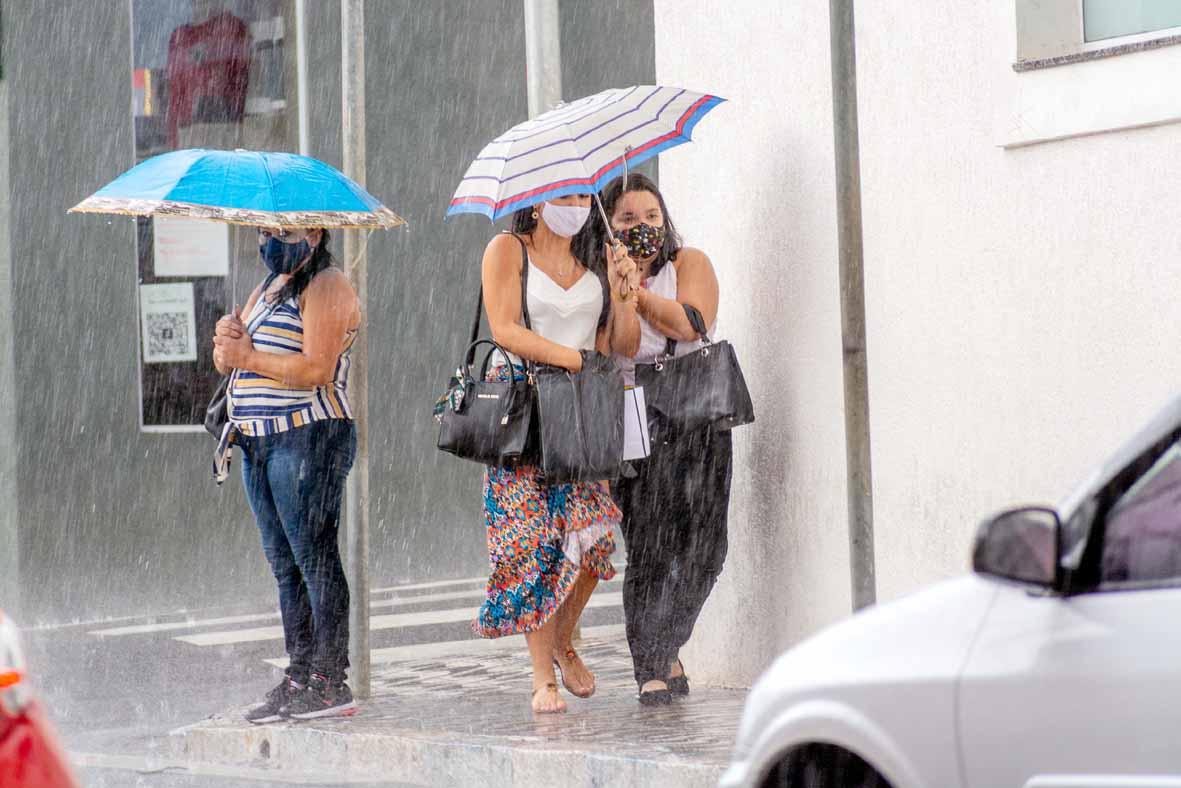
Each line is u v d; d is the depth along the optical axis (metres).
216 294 48.84
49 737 12.23
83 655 36.78
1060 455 20.62
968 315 21.66
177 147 49.78
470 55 52.66
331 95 50.06
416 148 51.56
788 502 24.41
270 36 49.59
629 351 22.88
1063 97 20.38
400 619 39.84
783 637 24.50
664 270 23.50
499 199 21.64
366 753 21.98
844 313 16.48
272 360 23.34
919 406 22.30
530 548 22.47
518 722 22.27
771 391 24.67
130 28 49.69
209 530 48.81
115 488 49.16
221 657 35.78
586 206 22.41
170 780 22.36
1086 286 20.30
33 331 48.94
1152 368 19.62
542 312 22.27
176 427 49.16
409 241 51.41
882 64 22.72
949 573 21.95
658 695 23.17
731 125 25.31
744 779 11.85
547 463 21.55
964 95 21.62
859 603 16.38
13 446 48.72
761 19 24.66
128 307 49.44
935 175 22.03
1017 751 10.12
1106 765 9.69
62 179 49.44
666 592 23.23
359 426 25.39
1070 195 20.45
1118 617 9.91
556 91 29.91
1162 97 19.39
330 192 23.50
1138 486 10.23
